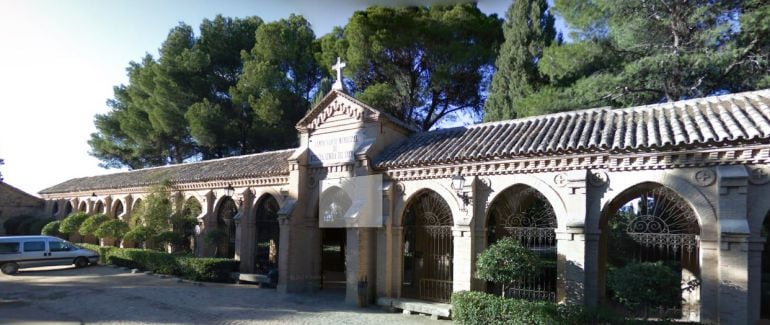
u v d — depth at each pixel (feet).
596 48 66.28
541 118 49.01
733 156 32.32
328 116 57.06
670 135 35.04
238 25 129.39
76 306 49.21
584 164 38.22
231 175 70.95
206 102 113.50
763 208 31.27
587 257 37.40
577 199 37.81
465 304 38.47
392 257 49.62
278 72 111.65
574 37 71.61
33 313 45.85
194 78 118.32
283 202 64.85
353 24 90.17
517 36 82.94
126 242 91.04
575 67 68.13
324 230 87.97
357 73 96.02
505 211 47.16
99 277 70.74
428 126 99.66
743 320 30.53
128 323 41.81
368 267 50.78
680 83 63.21
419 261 61.46
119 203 101.50
